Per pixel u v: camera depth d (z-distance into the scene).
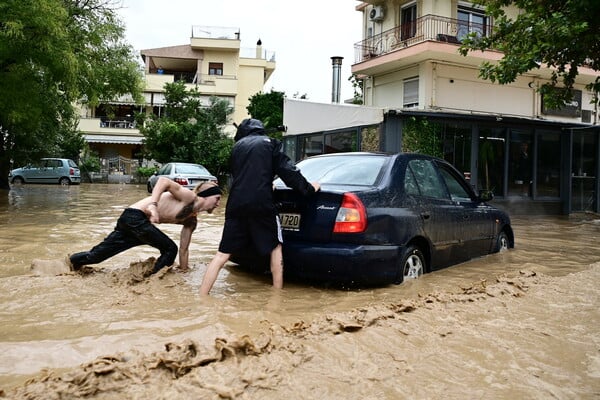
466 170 15.62
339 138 16.12
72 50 16.11
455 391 2.53
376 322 3.48
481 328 3.51
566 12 8.34
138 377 2.45
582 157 17.66
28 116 16.17
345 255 4.50
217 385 2.40
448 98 20.91
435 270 5.65
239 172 4.54
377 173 5.23
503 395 2.51
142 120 33.88
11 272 5.10
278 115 31.16
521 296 4.42
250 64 45.22
